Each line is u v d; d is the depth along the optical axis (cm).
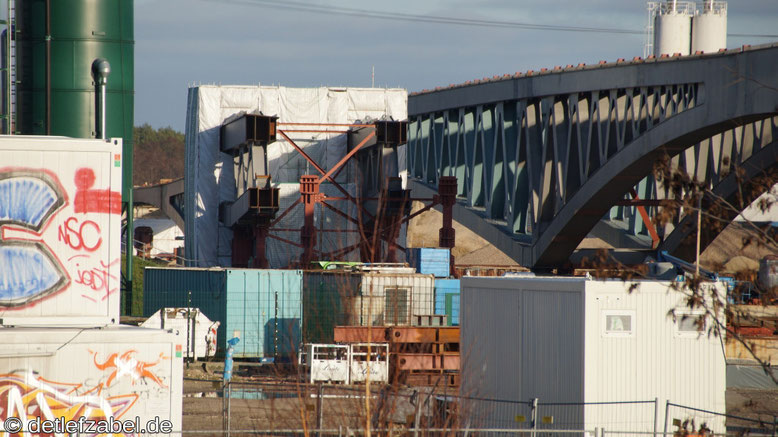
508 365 7225
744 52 15738
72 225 5128
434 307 13350
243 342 13362
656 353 6625
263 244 19638
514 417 7056
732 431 7988
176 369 4803
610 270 6347
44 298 5081
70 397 4653
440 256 17225
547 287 6856
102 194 5166
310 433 6644
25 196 5078
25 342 4603
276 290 13562
